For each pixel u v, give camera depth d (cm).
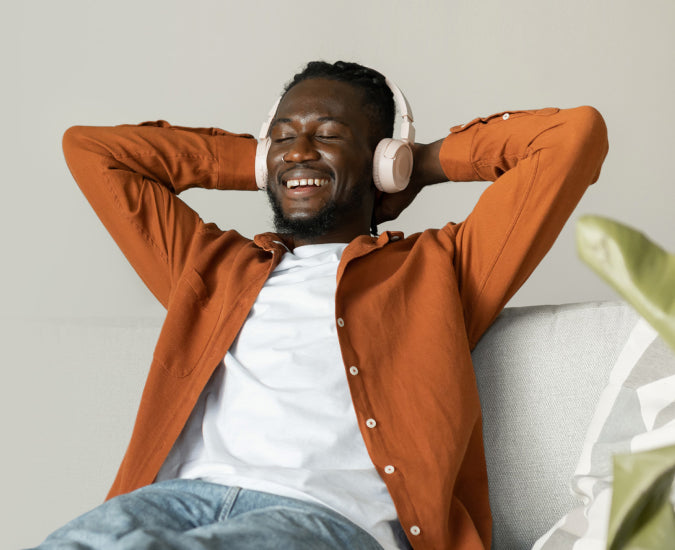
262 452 124
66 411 158
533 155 149
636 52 306
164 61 282
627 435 117
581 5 304
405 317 139
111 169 170
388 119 178
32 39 276
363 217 172
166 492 111
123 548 85
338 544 103
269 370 133
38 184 272
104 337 162
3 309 267
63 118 275
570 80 302
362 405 127
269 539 94
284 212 167
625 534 32
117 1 281
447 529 120
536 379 138
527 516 132
